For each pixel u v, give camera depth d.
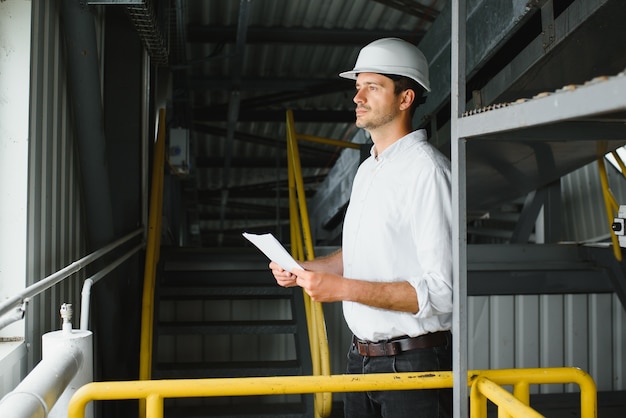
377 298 1.73
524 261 4.43
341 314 4.23
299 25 5.25
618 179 5.34
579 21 2.58
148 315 3.19
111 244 2.92
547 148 3.81
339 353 4.21
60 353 1.70
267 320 3.92
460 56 1.59
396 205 1.88
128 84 3.63
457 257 1.62
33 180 2.48
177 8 3.95
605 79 1.08
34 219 2.50
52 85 2.75
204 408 3.47
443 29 3.73
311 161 8.82
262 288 3.82
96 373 3.45
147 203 4.02
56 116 2.81
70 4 2.62
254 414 3.30
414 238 1.84
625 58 2.91
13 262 2.39
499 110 1.40
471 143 3.70
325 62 6.12
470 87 3.80
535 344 4.34
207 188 10.59
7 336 2.35
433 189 1.81
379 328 1.89
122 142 3.62
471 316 4.30
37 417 1.33
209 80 6.23
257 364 3.44
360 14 5.09
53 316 2.77
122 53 3.62
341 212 6.63
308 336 3.54
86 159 2.94
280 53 5.86
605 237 4.84
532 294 4.31
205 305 4.14
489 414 3.92
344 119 7.02
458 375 1.62
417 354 1.88
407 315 1.86
